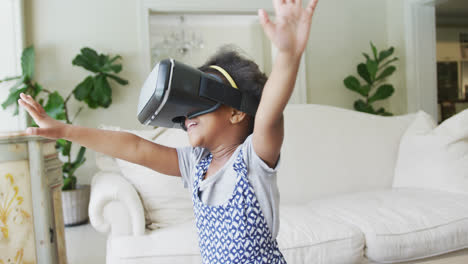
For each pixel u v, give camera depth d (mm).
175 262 1474
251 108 712
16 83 3572
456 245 1675
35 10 3814
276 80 549
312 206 2025
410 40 4398
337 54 4668
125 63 4039
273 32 517
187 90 654
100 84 3746
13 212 1532
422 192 2037
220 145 747
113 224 1619
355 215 1771
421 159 2172
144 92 701
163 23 7434
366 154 2318
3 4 3668
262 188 700
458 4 5734
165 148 888
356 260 1595
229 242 720
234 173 720
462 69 7020
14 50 3705
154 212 1793
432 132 2201
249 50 7859
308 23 520
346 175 2252
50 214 1668
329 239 1575
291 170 2188
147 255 1461
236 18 7270
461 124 2078
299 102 4543
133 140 854
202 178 796
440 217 1705
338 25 4668
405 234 1621
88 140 807
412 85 4414
